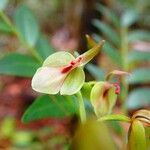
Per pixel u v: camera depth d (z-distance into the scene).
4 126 0.53
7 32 0.23
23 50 0.77
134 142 0.13
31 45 0.23
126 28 0.31
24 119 0.19
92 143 0.11
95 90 0.14
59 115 0.19
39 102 0.19
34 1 0.92
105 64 0.47
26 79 0.74
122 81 0.24
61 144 0.38
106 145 0.11
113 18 0.32
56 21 0.93
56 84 0.13
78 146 0.11
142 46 0.39
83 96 0.14
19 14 0.24
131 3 0.46
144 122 0.13
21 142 0.46
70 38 0.85
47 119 0.57
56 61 0.13
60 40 0.89
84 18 0.53
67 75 0.13
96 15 0.52
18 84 0.74
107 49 0.28
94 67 0.27
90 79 0.31
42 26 0.93
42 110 0.19
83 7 0.53
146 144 0.13
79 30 0.55
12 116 0.66
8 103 0.70
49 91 0.13
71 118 0.22
